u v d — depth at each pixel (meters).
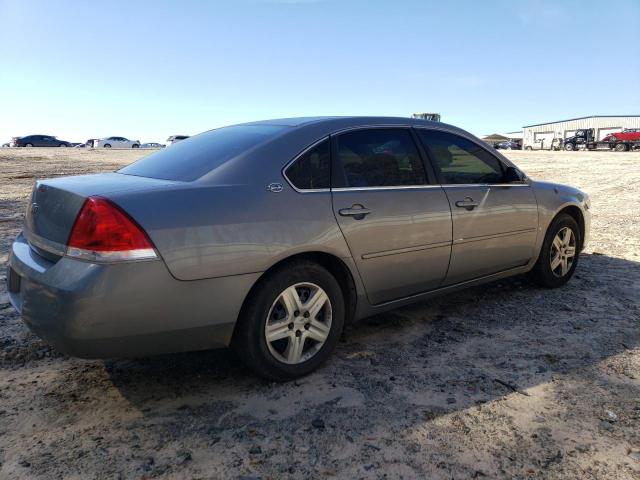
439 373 3.25
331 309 3.25
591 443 2.53
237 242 2.79
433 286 3.88
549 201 4.69
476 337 3.82
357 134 3.55
